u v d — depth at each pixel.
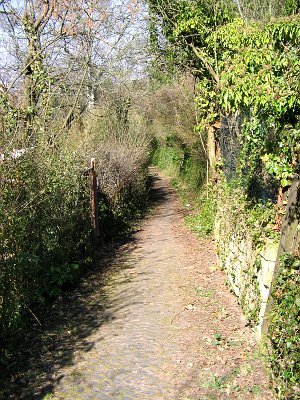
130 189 16.09
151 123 24.81
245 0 11.96
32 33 12.03
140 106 21.95
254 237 5.37
